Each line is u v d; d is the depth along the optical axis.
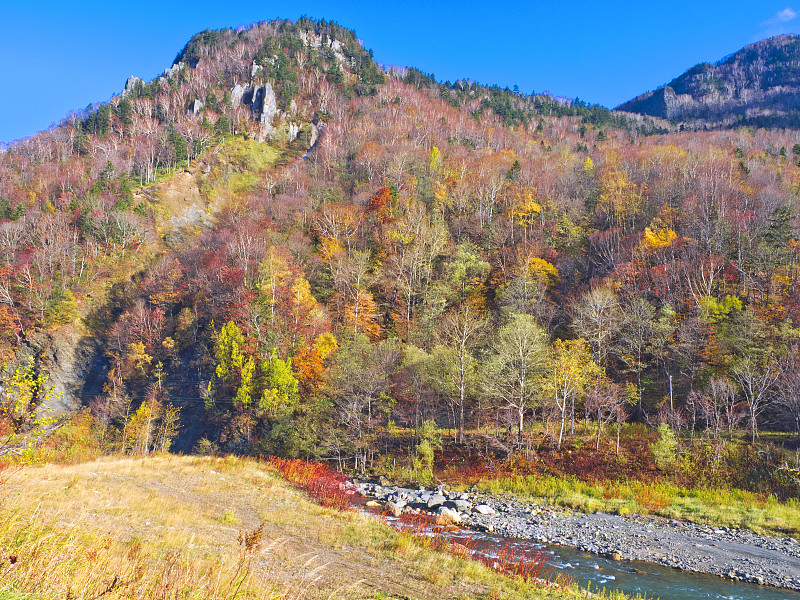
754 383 44.97
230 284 77.44
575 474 38.69
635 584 17.70
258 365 60.62
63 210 105.69
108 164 125.69
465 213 101.12
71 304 80.75
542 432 47.38
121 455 40.56
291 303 69.56
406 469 42.19
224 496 23.91
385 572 14.39
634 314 56.81
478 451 44.75
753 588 17.92
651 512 30.14
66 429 57.09
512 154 146.75
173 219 118.50
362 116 189.38
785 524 26.73
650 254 72.50
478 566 16.14
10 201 113.06
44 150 145.50
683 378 52.84
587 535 24.75
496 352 53.12
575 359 47.16
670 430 40.81
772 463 35.78
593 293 58.50
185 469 30.25
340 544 17.11
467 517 27.77
